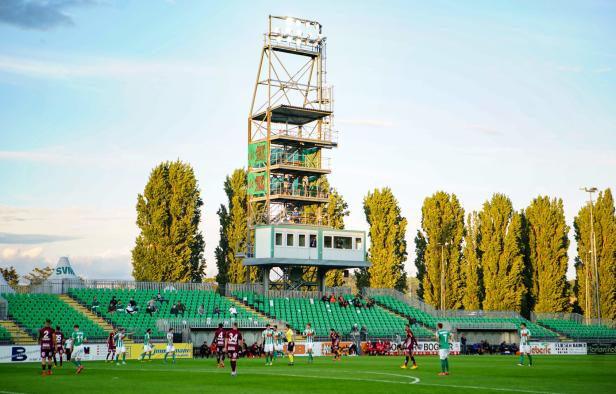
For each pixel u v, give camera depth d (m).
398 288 120.81
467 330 94.62
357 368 50.91
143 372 45.19
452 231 122.06
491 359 71.12
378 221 120.44
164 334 74.38
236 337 41.53
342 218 124.12
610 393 32.28
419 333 91.81
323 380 38.38
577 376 43.62
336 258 95.44
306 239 93.50
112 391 31.70
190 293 88.31
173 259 105.31
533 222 121.31
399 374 43.94
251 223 97.69
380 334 87.56
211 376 41.28
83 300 80.69
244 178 113.50
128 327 75.19
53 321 72.69
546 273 119.19
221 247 114.12
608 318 114.94
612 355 86.94
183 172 107.69
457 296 121.44
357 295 100.38
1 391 31.70
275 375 42.34
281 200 96.69
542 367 54.44
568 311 120.50
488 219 118.62
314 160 98.81
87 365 54.56
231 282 111.00
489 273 117.62
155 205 106.12
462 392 31.83
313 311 91.88
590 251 116.62
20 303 75.62
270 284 96.06
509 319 104.69
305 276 115.06
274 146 98.62
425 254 122.69
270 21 97.62
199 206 110.06
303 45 99.69
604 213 119.44
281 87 97.38
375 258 119.75
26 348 61.53
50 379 38.97
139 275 105.25
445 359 43.88
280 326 84.31
